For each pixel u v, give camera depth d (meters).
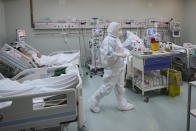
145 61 2.71
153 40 2.99
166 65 2.87
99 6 4.72
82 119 1.72
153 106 2.60
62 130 1.51
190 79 3.77
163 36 5.37
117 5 4.85
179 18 5.52
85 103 2.74
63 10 4.49
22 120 1.38
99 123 2.18
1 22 3.96
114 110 2.51
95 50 4.22
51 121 1.44
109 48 2.17
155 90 3.26
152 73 3.18
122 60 2.36
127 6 4.94
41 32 4.48
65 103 1.48
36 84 1.71
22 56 2.75
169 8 5.36
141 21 5.14
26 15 4.31
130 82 3.49
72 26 4.59
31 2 4.25
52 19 4.46
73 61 3.51
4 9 4.15
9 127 1.36
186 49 3.62
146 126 2.09
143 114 2.37
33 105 1.45
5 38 4.21
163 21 5.37
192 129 2.00
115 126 2.11
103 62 2.30
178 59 4.02
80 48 4.82
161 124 2.12
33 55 3.36
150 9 5.17
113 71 2.28
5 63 2.59
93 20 4.71
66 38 4.65
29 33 4.41
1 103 1.39
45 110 1.41
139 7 5.05
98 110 2.46
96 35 4.13
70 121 1.49
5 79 1.86
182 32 5.58
